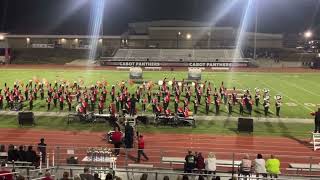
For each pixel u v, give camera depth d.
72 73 63.16
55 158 22.64
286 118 33.88
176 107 34.81
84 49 89.12
